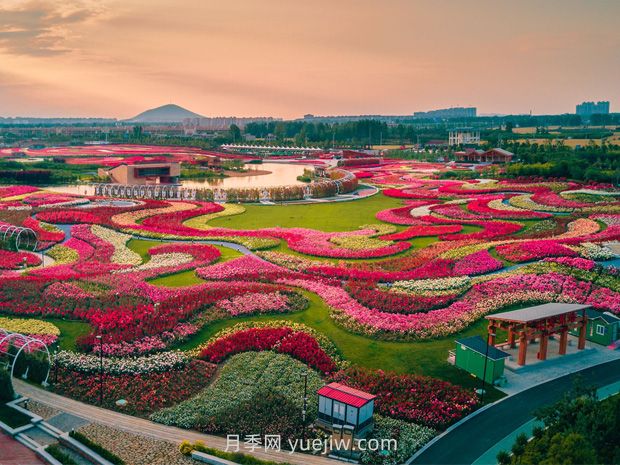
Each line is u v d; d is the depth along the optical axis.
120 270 84.56
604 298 70.75
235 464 40.28
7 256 91.81
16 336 55.62
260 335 61.25
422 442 44.22
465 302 71.25
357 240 103.56
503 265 85.81
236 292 73.25
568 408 41.59
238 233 109.12
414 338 62.19
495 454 42.69
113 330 62.19
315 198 156.12
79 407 48.78
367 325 64.62
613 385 52.75
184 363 56.16
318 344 59.88
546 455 36.56
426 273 82.31
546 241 95.19
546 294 72.56
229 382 52.62
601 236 98.81
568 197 138.12
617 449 37.25
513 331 56.62
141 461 41.03
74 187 178.50
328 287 77.00
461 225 116.38
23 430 44.62
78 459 41.25
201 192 151.75
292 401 49.53
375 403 49.22
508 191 153.88
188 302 69.50
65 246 98.19
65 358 56.25
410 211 130.88
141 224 116.44
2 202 140.25
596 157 188.50
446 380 53.66
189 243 101.94
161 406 49.28
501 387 52.50
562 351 59.25
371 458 42.34
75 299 70.88
